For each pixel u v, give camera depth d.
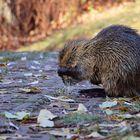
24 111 8.55
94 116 7.90
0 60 17.41
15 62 16.86
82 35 30.77
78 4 35.53
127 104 9.13
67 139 6.81
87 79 10.03
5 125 7.49
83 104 9.20
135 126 7.24
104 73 9.84
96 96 10.06
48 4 35.34
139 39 9.98
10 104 9.12
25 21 35.09
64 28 34.09
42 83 11.97
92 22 32.50
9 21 35.03
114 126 7.41
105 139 6.76
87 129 7.21
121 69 9.68
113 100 9.46
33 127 7.50
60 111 8.59
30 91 10.45
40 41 33.09
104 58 9.80
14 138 6.87
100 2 35.94
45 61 17.38
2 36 34.94
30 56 19.05
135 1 35.09
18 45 34.31
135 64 9.65
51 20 35.66
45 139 6.81
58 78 12.89
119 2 35.66
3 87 11.28
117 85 9.76
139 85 9.71
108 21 31.66
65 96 9.88
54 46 30.55
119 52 9.72
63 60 10.04
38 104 9.10
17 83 11.92
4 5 34.97
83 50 9.96
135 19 30.64
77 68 9.96
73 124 7.61
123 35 9.87
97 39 9.97
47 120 7.68
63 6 35.50
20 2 35.09
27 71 14.50
